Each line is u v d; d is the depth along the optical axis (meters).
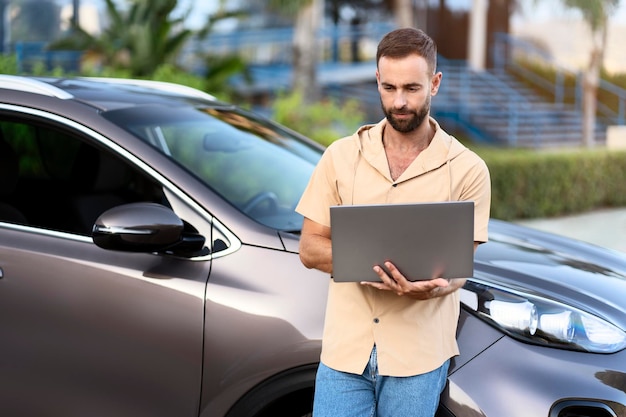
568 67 18.39
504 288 2.88
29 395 3.25
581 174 11.90
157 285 3.02
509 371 2.64
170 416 3.02
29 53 14.42
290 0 14.41
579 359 2.69
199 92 4.34
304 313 2.83
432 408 2.57
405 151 2.52
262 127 4.10
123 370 3.07
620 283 3.31
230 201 3.27
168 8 12.55
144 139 3.30
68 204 3.54
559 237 4.00
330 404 2.59
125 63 12.44
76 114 3.31
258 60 16.30
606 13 16.55
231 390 2.91
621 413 2.63
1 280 3.24
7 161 3.57
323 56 17.45
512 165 11.02
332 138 11.11
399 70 2.37
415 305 2.53
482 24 18.44
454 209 2.34
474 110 17.77
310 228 2.63
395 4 17.25
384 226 2.34
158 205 3.00
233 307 2.90
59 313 3.15
